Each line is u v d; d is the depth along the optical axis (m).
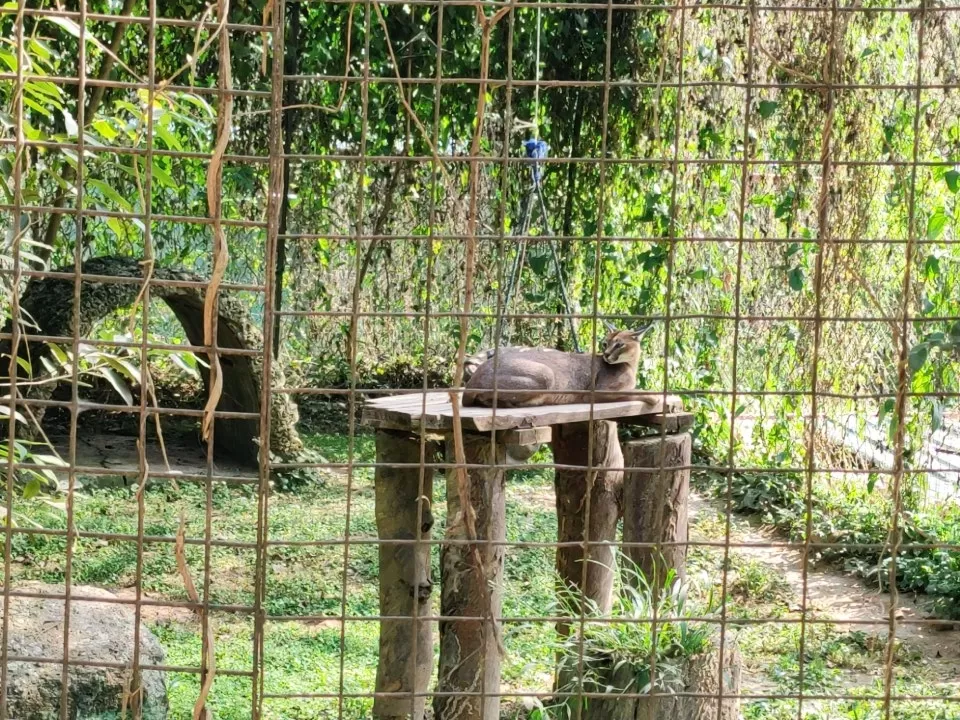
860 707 5.10
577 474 5.50
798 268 7.14
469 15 10.10
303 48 10.33
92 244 10.51
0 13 2.94
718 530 8.31
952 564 6.83
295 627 6.29
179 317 9.51
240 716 5.00
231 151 10.34
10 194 3.65
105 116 3.54
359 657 5.88
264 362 2.80
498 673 4.63
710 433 9.45
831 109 2.92
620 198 10.06
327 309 11.10
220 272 2.81
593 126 10.15
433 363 11.13
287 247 10.85
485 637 3.11
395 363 11.29
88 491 8.27
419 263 10.84
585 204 10.29
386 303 11.04
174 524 7.74
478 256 9.95
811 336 7.84
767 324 8.78
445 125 10.37
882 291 7.54
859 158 7.55
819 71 7.48
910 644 6.18
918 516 7.48
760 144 8.88
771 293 8.72
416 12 10.23
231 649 5.89
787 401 8.23
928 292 7.03
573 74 10.26
